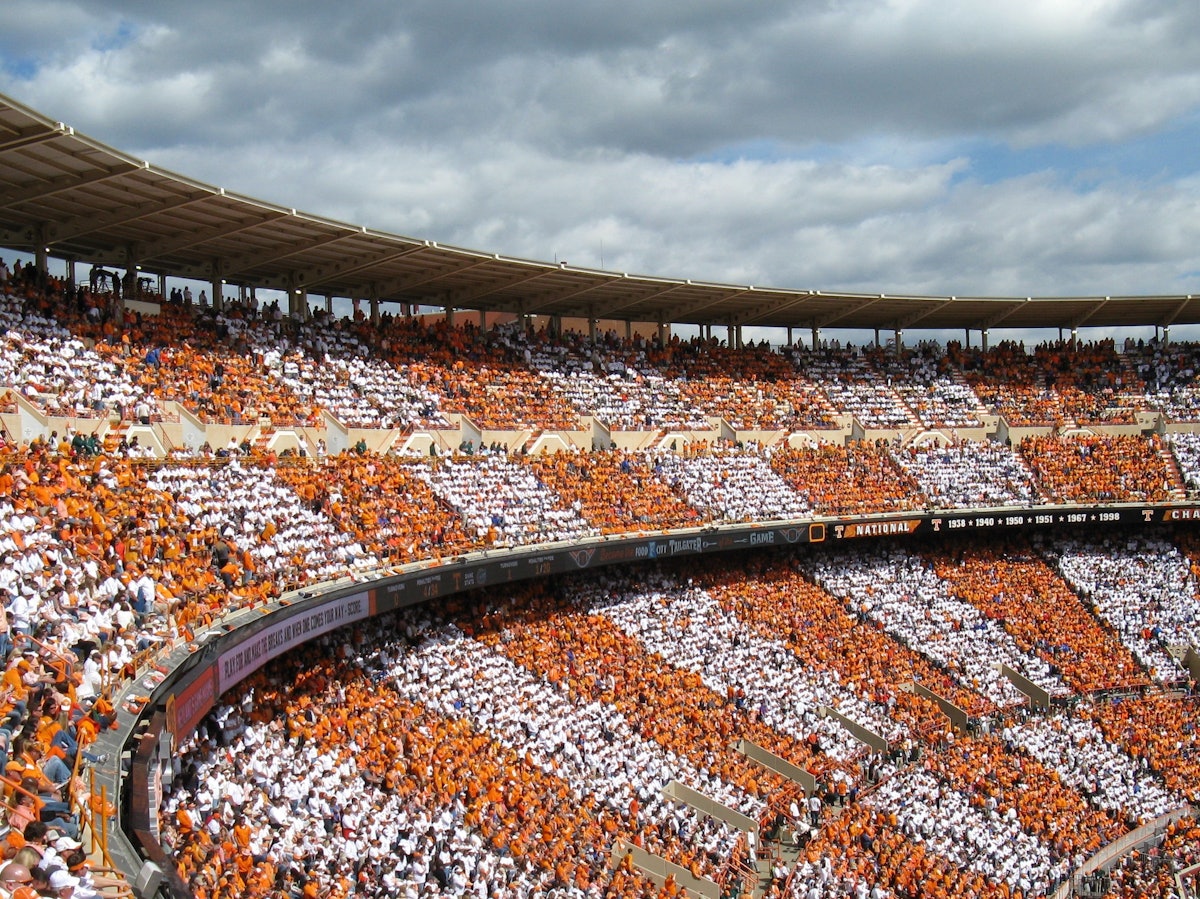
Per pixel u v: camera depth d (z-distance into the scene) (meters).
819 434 71.81
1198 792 52.41
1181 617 65.88
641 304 71.06
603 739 41.44
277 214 42.62
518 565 45.09
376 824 28.22
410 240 49.31
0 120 30.53
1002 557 69.62
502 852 31.17
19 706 16.95
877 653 58.09
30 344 36.62
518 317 66.25
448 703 37.97
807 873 38.16
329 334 53.66
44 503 25.73
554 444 59.50
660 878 35.00
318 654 35.97
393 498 44.03
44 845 13.99
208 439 41.47
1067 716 57.09
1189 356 79.88
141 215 40.22
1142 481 70.94
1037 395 78.56
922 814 44.44
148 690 21.95
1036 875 43.44
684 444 65.56
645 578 56.47
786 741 47.84
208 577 29.89
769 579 61.38
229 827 23.36
